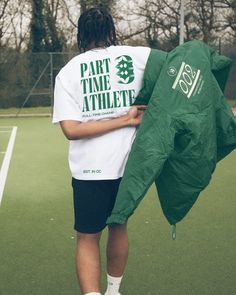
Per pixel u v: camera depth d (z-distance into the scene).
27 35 26.34
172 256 4.12
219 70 2.81
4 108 22.22
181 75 2.62
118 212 2.57
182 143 2.62
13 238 4.70
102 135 2.68
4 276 3.75
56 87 2.69
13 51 25.11
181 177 2.66
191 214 5.41
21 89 22.22
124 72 2.68
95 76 2.66
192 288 3.47
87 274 2.80
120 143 2.70
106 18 2.78
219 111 2.74
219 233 4.74
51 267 3.93
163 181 2.72
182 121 2.57
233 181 7.24
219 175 7.70
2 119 18.92
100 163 2.69
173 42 26.59
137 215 5.42
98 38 2.77
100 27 2.76
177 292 3.41
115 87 2.68
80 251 2.84
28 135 13.41
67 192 6.67
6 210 5.76
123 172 2.67
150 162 2.53
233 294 3.37
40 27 26.27
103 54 2.69
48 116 19.84
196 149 2.59
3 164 8.95
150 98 2.63
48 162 9.09
